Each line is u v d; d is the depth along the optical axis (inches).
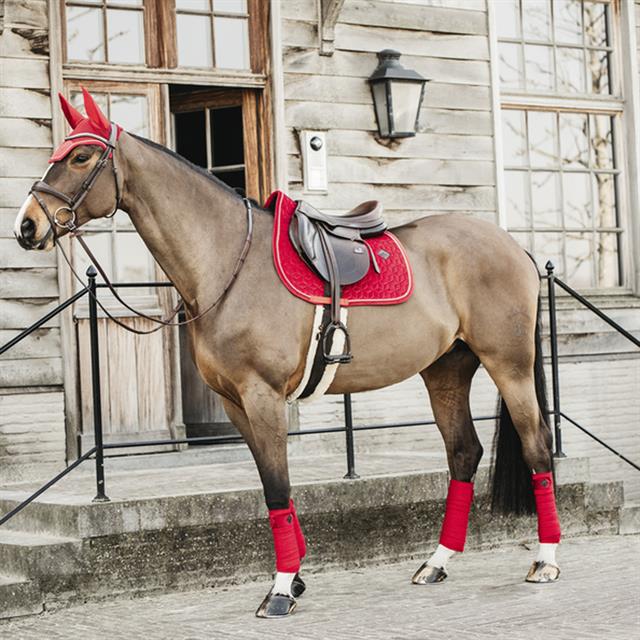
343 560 249.0
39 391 283.9
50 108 288.5
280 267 210.1
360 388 221.6
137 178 205.9
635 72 378.0
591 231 373.4
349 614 205.9
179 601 223.1
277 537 209.2
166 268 210.4
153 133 303.7
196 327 210.1
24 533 239.0
